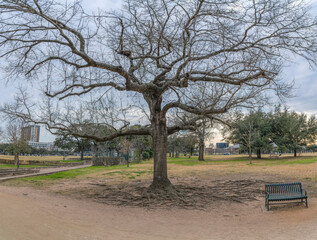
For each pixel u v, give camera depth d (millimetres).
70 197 12664
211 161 51281
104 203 11562
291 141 51781
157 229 7086
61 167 40031
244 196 13211
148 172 27500
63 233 5137
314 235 5848
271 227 7301
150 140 53938
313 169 23766
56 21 9758
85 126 14531
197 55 11047
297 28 9609
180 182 18797
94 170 32844
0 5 8062
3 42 9086
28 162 46719
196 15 9672
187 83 11516
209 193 14031
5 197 7914
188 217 9281
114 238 5402
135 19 11086
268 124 51250
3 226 4684
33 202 8586
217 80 11219
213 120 14430
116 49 11438
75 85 11531
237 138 51062
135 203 11578
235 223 8250
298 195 10164
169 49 10836
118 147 45438
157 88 13023
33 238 4391
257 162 42000
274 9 9406
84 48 10352
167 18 10430
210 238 6137
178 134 31812
